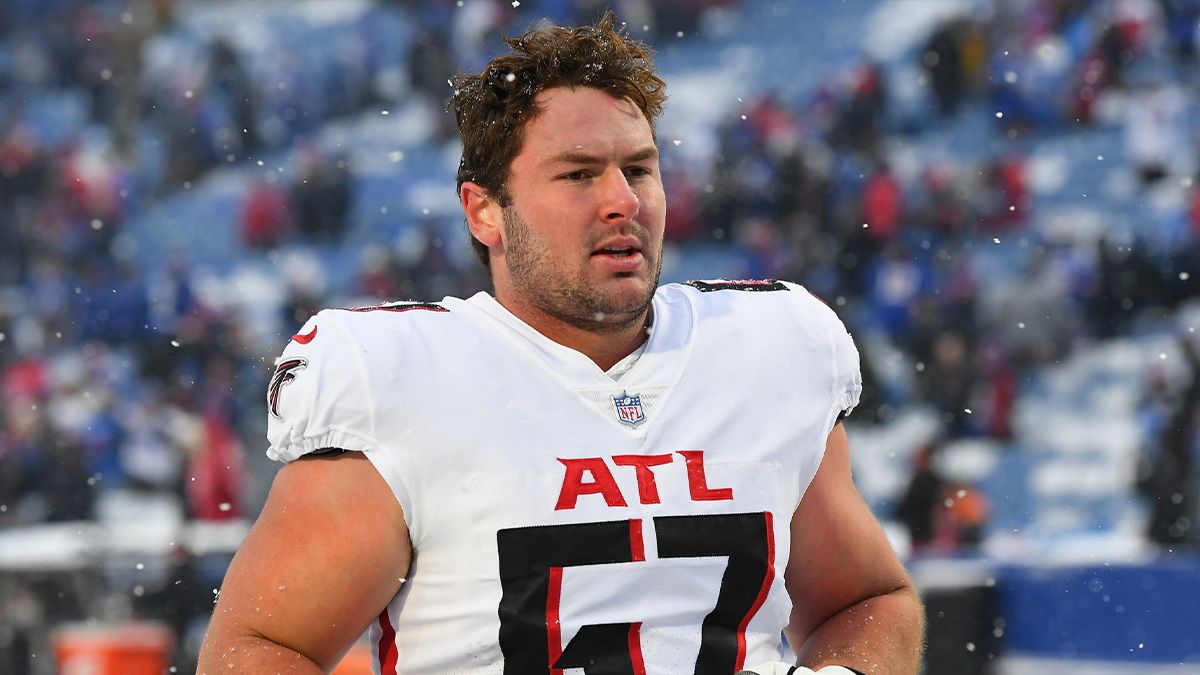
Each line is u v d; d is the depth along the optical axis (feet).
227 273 177.88
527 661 20.43
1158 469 109.91
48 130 204.33
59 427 132.87
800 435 22.62
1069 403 129.70
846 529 23.97
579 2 198.70
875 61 172.86
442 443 20.61
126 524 122.01
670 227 158.81
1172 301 139.54
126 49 209.97
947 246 148.77
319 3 228.43
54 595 77.71
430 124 198.59
